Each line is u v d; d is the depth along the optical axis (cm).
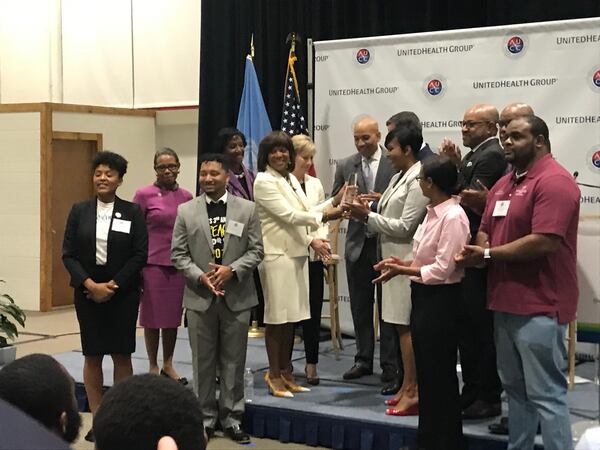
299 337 595
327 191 536
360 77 521
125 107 809
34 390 107
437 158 332
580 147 460
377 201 422
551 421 304
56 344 604
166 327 457
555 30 462
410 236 379
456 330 334
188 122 800
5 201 762
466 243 327
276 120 685
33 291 756
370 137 444
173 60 782
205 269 386
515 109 342
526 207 304
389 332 445
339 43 526
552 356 304
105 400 78
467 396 384
